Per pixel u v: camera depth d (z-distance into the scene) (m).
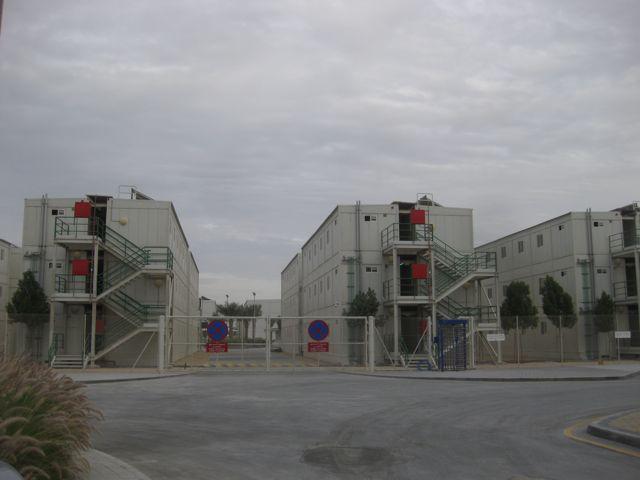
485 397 17.59
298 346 56.69
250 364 37.03
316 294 46.31
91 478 7.70
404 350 34.59
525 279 45.81
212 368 31.80
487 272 35.22
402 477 8.11
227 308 84.25
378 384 22.45
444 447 10.16
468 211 38.12
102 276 34.28
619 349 37.00
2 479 3.79
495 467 8.66
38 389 7.15
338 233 37.28
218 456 9.50
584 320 38.97
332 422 13.05
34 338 33.69
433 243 34.75
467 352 32.28
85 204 32.41
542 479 7.93
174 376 27.08
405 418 13.52
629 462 8.92
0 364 7.39
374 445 10.38
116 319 33.81
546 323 42.41
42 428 6.74
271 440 10.91
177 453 9.73
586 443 10.43
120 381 24.03
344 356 35.44
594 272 39.81
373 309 35.31
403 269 37.47
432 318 33.97
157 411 14.95
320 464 8.92
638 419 11.95
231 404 16.34
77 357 32.09
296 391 19.83
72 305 34.03
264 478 8.08
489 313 36.88
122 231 34.66
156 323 33.03
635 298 38.00
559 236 41.72
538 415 13.88
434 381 23.95
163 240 34.88
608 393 18.52
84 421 7.72
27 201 35.16
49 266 34.78
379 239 37.12
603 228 40.31
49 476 6.48
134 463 8.98
